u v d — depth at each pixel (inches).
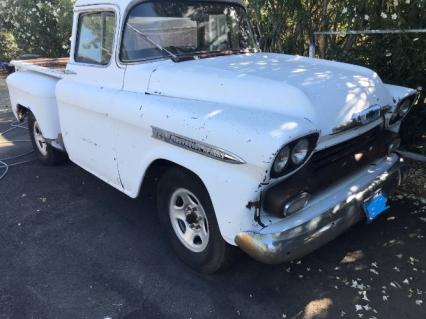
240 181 100.2
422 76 177.6
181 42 150.6
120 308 118.7
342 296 118.1
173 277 130.0
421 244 139.2
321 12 214.1
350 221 116.0
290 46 230.2
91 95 148.7
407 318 109.0
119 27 141.9
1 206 181.2
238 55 155.5
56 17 382.0
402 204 163.5
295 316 112.1
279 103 111.0
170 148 118.6
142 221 163.6
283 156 96.5
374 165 130.1
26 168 221.5
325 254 136.0
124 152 139.0
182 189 124.3
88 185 197.6
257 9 223.9
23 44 419.2
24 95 203.9
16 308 120.6
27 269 137.7
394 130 142.4
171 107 119.1
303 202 104.0
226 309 115.9
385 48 181.6
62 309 119.4
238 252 121.4
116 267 136.3
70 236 155.4
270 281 125.6
